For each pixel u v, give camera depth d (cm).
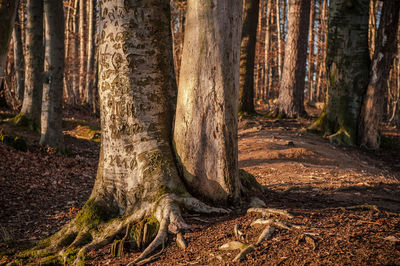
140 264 303
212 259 285
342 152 957
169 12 438
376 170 785
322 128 1153
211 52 369
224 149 381
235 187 396
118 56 400
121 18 398
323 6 3086
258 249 283
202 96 377
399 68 2008
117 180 406
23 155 966
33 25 1293
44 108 1099
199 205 374
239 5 376
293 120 1480
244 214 373
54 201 681
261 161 822
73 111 2042
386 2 1020
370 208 360
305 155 853
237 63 383
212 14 365
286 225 319
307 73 3912
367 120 1071
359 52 1075
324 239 280
